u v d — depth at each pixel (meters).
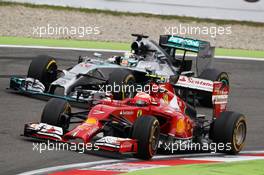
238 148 43.66
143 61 60.53
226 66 81.69
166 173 34.50
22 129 44.91
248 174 36.38
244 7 100.00
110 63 59.06
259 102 65.56
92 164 36.34
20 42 82.56
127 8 98.44
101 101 40.69
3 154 37.25
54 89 54.66
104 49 84.62
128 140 37.19
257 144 48.78
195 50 62.56
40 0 96.75
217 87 43.41
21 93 57.12
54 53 78.50
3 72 65.75
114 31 93.62
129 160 38.00
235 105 63.06
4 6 94.25
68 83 54.16
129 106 40.47
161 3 98.62
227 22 99.81
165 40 63.59
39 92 54.88
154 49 61.84
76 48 83.19
